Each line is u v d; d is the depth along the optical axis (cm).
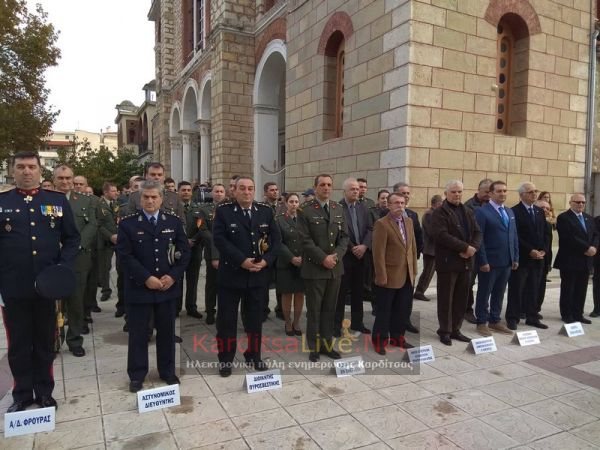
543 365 487
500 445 329
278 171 1609
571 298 659
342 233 516
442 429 350
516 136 920
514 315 621
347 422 359
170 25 2702
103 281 768
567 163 995
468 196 865
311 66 1067
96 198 662
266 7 1579
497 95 894
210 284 625
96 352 510
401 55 802
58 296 348
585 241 637
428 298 785
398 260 519
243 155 1647
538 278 638
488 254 590
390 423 358
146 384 424
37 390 374
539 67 940
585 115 1016
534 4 925
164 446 323
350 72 938
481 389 424
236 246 445
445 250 552
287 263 579
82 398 396
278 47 1421
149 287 404
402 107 802
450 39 827
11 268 352
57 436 335
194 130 2372
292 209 610
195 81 2089
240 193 450
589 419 368
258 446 323
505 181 909
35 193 367
